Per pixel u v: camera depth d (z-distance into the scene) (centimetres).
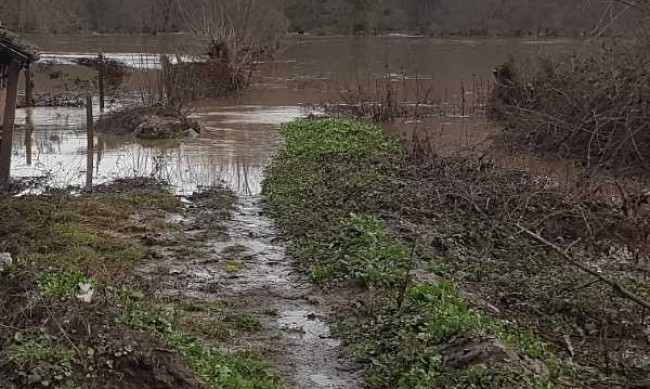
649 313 974
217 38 3772
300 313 991
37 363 644
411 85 3875
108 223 1360
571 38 5078
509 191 1462
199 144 2298
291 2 7819
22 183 1661
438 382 749
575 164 1798
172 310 931
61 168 1878
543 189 1438
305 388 780
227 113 3028
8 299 771
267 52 4684
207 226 1388
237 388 717
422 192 1538
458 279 1081
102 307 753
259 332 925
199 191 1673
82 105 3142
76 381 642
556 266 1168
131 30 7212
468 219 1383
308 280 1117
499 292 1051
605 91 1769
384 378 793
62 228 1280
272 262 1201
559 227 1317
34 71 3988
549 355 842
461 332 830
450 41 6588
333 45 6494
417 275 1046
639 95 1650
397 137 2273
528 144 2053
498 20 6762
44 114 2888
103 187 1659
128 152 2141
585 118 1585
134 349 689
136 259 1170
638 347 906
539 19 5559
